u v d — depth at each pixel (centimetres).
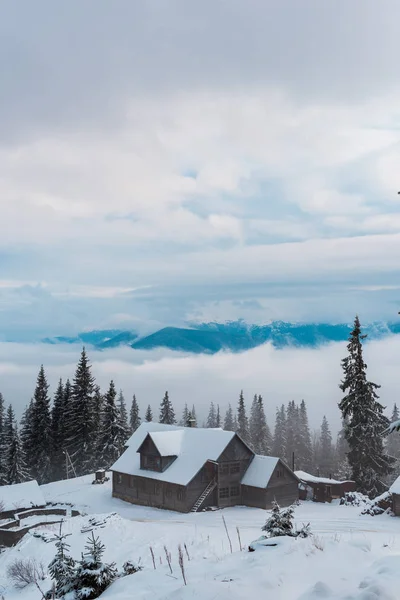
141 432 6731
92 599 1178
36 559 2661
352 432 5969
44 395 8575
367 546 1198
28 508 5225
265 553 1139
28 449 8450
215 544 2367
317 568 1027
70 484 6938
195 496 5394
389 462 6050
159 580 1091
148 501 5738
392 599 782
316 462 12081
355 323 6162
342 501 5553
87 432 8012
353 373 6084
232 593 862
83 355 8225
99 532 2972
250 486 5541
